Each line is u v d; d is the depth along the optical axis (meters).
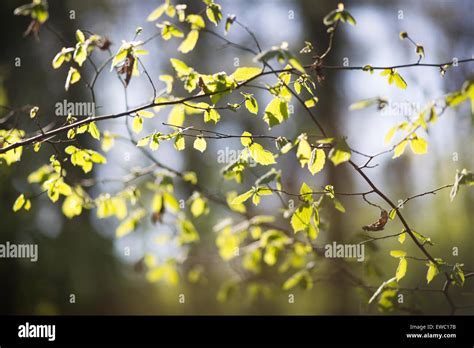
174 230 4.84
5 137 3.33
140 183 7.20
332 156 2.42
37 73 8.74
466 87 2.45
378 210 10.12
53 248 8.18
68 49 3.11
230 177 4.00
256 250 4.68
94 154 3.41
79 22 9.66
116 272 8.83
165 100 3.60
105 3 10.20
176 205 4.28
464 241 10.52
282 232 4.41
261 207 6.02
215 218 8.93
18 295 7.96
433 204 10.45
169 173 4.43
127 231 4.55
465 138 8.10
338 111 10.55
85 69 8.68
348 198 9.87
